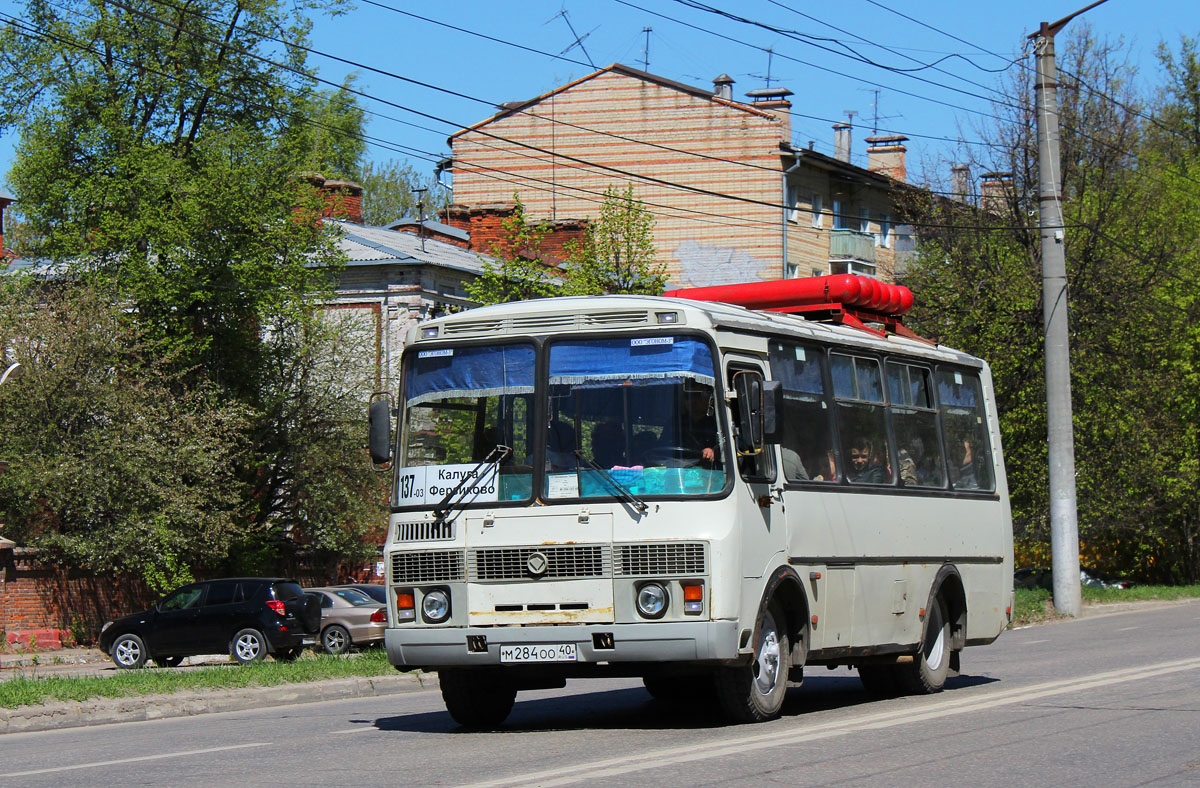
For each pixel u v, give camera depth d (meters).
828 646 14.09
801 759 10.60
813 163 64.25
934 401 17.08
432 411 13.16
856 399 15.21
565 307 12.98
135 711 17.06
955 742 11.53
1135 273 42.88
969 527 17.45
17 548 34.72
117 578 36.69
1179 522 51.97
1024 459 41.03
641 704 16.09
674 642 12.11
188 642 30.19
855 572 14.63
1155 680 16.42
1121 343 42.59
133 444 35.44
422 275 47.88
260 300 39.44
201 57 41.50
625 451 12.51
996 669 19.55
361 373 42.34
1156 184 48.75
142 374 37.12
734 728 12.75
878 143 74.00
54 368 35.50
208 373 40.44
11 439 35.03
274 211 39.81
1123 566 53.50
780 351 13.88
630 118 63.62
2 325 35.84
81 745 13.71
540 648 12.38
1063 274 33.69
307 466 40.97
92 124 40.53
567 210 63.66
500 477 12.75
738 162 62.72
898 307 17.55
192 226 38.41
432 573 12.79
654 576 12.20
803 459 13.97
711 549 12.17
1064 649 23.12
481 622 12.56
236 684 19.12
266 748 12.45
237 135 39.72
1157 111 70.12
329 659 22.36
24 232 42.16
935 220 45.75
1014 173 44.22
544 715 15.07
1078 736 11.85
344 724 14.91
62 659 32.22
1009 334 41.62
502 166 64.38
